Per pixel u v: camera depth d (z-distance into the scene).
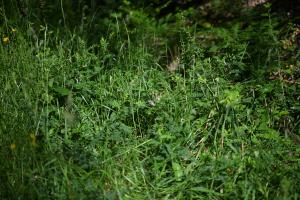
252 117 4.37
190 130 4.19
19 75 4.50
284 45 5.74
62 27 5.96
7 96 4.24
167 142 4.06
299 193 3.59
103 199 3.49
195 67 4.74
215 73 4.74
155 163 3.88
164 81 4.69
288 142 4.08
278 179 3.70
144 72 4.80
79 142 4.02
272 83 4.81
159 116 4.31
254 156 3.85
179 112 4.33
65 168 3.55
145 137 4.25
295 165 3.88
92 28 6.24
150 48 5.95
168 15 6.86
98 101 4.50
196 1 7.38
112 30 6.30
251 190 3.60
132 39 6.18
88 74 4.69
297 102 4.57
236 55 5.02
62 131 4.12
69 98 4.25
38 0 6.39
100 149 4.02
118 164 3.87
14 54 4.74
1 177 3.58
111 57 5.05
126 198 3.61
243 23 6.56
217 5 6.98
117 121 4.32
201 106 4.41
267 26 5.90
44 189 3.48
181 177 3.80
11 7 5.82
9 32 5.37
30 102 4.18
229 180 3.71
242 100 4.45
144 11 7.14
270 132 4.14
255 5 6.87
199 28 6.55
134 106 4.43
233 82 5.04
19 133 3.87
